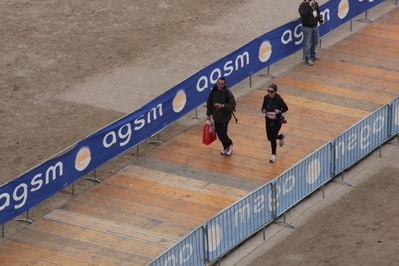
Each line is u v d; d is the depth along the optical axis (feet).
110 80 260.62
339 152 189.67
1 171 203.10
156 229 174.29
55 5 326.03
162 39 292.81
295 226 175.11
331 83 247.70
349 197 186.29
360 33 287.48
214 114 199.72
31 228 176.35
